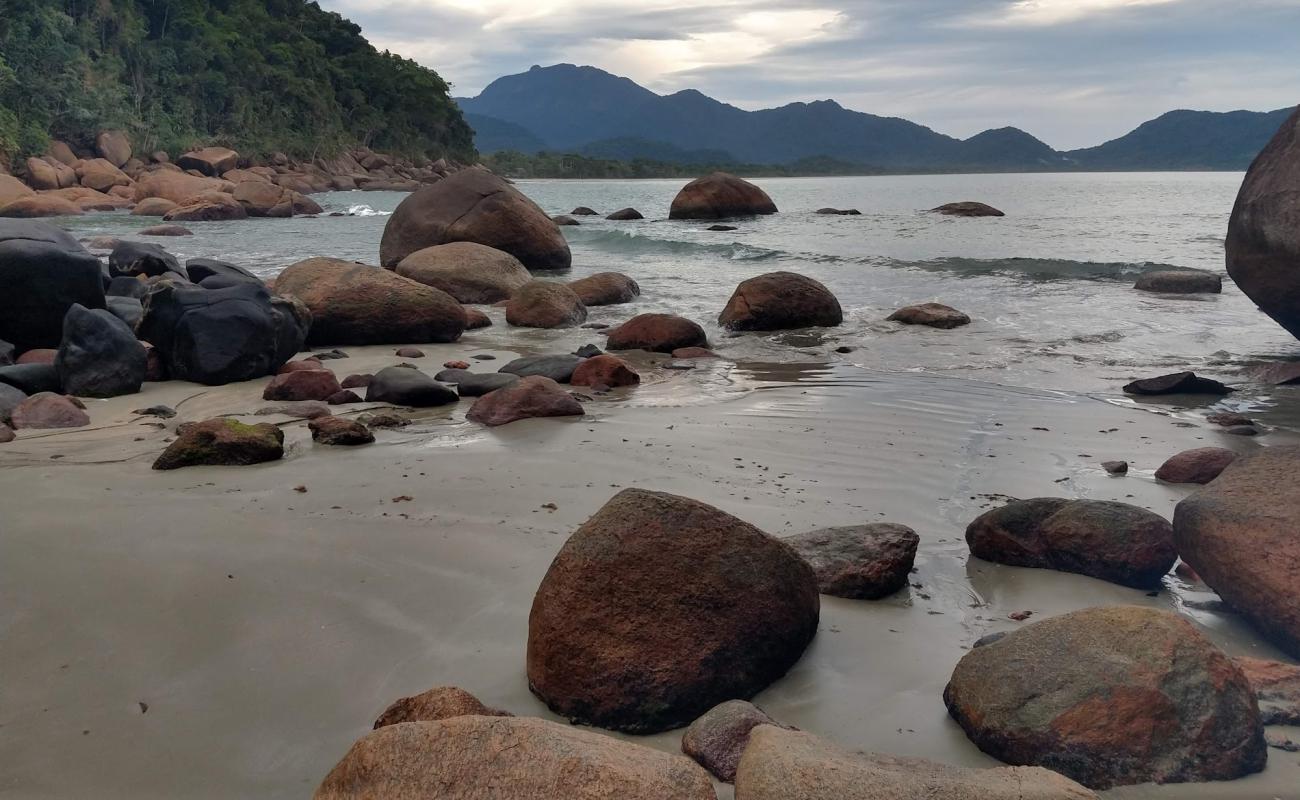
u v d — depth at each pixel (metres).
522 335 12.93
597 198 61.00
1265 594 4.21
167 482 6.13
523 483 6.11
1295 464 4.69
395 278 12.37
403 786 2.71
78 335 8.90
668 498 4.12
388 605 4.45
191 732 3.51
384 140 113.69
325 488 6.01
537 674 3.79
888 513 5.70
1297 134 9.70
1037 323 12.76
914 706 3.72
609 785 2.59
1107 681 3.35
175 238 29.06
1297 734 3.44
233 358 9.50
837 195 65.50
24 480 6.15
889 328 12.67
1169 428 7.66
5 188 46.34
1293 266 9.44
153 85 83.75
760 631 3.90
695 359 10.91
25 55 66.12
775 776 2.82
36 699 3.72
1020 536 5.04
